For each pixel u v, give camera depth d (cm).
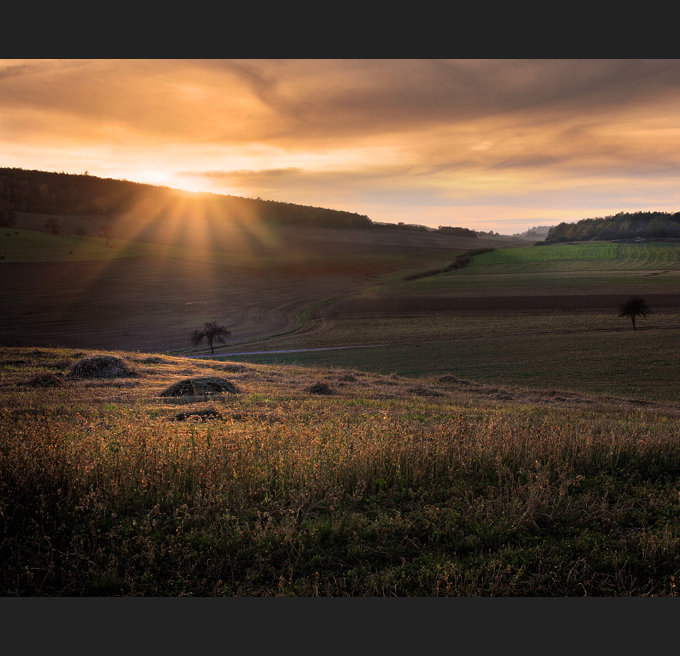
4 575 455
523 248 19850
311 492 625
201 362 2672
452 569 470
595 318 8375
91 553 480
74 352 2564
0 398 1435
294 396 1708
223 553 496
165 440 757
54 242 15600
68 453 667
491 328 7931
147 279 12594
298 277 14188
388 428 930
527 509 583
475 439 845
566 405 2058
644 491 665
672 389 3628
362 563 493
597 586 470
